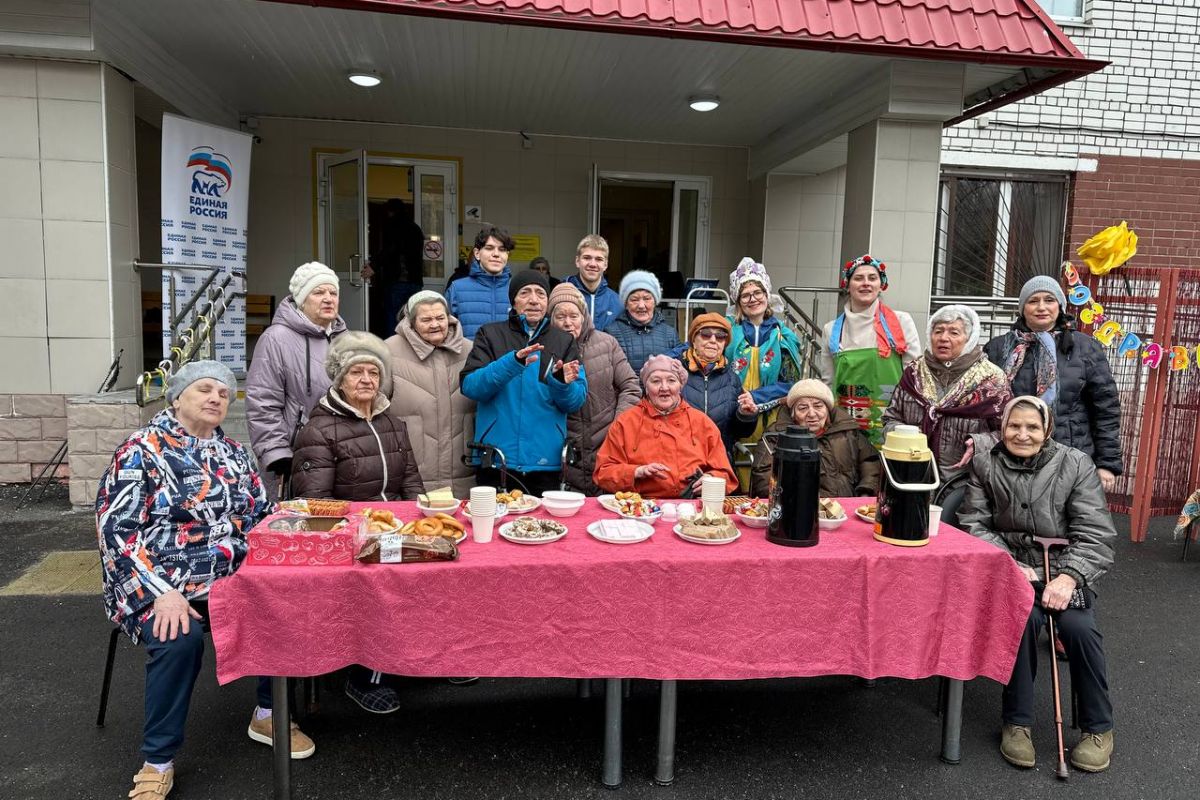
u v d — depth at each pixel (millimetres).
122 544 2283
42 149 4867
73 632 3318
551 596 2258
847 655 2414
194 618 2270
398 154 7641
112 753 2500
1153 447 4898
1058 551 2779
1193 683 3133
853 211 5875
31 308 4984
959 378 3342
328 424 2879
